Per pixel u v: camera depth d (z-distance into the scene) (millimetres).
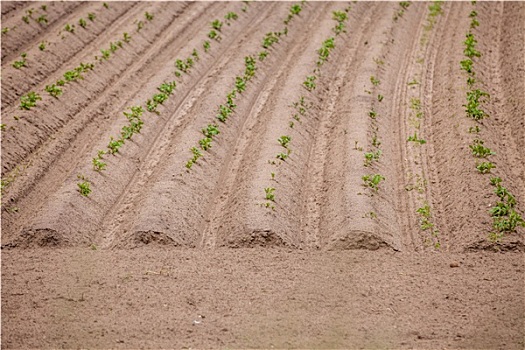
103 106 20922
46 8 25938
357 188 16453
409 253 14688
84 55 23703
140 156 18500
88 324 11977
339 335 11797
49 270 13719
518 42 24500
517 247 14719
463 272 13883
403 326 12125
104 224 15781
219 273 13656
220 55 24781
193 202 16281
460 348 11594
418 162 18359
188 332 11797
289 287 13211
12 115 19141
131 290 12984
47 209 15484
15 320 12109
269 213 15461
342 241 14883
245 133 19938
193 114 20359
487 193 16172
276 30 26141
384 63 23672
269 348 11422
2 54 22656
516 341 11820
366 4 29469
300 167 18000
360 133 18984
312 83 21922
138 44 24844
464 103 20469
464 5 28812
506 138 19422
